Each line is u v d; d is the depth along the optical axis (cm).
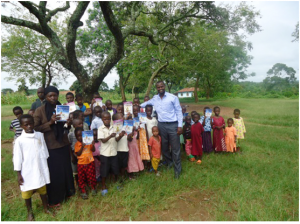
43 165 325
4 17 537
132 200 354
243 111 1630
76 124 383
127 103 494
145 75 1802
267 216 308
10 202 366
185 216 321
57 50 614
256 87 5944
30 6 528
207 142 603
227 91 4869
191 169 481
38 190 323
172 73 1802
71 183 376
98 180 444
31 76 1903
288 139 758
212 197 371
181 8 1005
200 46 1800
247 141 736
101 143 404
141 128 487
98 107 473
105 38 1628
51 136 350
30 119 315
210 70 2095
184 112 632
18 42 1661
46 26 590
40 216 322
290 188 401
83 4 548
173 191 390
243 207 331
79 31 1670
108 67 639
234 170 480
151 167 512
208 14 955
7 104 2772
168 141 475
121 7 870
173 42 1359
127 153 438
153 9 1105
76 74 645
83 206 346
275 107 1864
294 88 4612
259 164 509
